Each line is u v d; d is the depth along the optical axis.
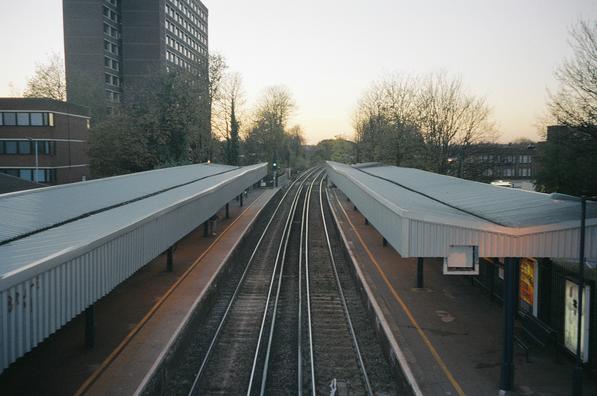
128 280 20.92
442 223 12.86
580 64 31.12
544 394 11.16
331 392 12.12
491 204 16.97
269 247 32.28
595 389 11.40
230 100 76.25
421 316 16.45
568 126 31.73
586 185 32.50
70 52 89.31
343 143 124.19
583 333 12.03
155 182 28.30
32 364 12.61
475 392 11.29
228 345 15.59
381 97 62.47
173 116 51.28
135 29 95.06
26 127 50.75
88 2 88.62
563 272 13.45
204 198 25.19
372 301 17.67
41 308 9.75
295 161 131.12
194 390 12.27
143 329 14.97
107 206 18.27
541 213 14.28
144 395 11.18
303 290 22.28
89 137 51.12
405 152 50.97
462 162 47.69
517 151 72.88
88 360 12.85
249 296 21.36
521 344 12.90
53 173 51.44
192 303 17.48
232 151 72.69
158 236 17.31
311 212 49.56
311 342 15.24
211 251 27.05
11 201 17.25
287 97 97.38
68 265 10.76
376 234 33.66
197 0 119.06
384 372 13.61
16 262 9.69
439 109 48.00
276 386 12.77
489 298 18.44
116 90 94.44
